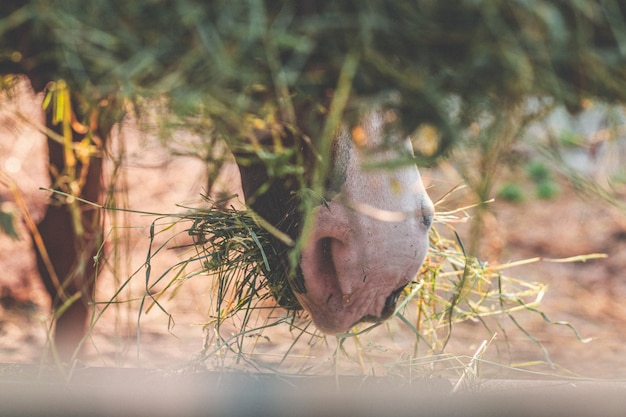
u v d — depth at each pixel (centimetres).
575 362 713
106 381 331
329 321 338
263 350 671
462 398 315
